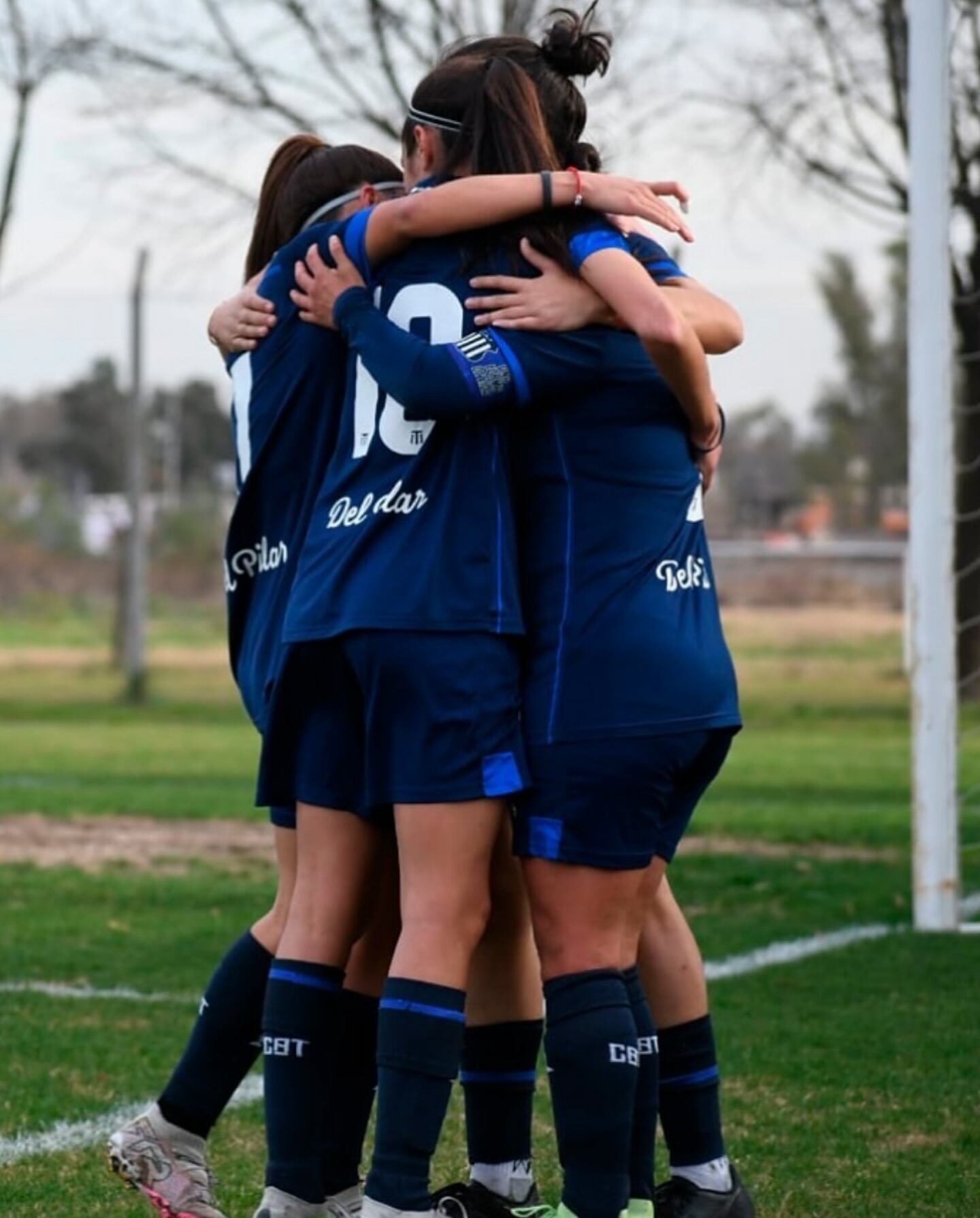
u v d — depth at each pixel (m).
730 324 7.54
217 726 41.50
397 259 7.41
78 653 65.50
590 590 7.08
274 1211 7.31
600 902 7.11
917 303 15.38
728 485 103.25
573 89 7.74
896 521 90.38
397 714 7.06
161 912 16.83
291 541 7.77
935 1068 10.99
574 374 7.08
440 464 7.17
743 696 49.03
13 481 124.38
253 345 7.89
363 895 7.52
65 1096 10.42
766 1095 10.41
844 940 15.34
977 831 22.81
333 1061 7.54
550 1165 9.11
